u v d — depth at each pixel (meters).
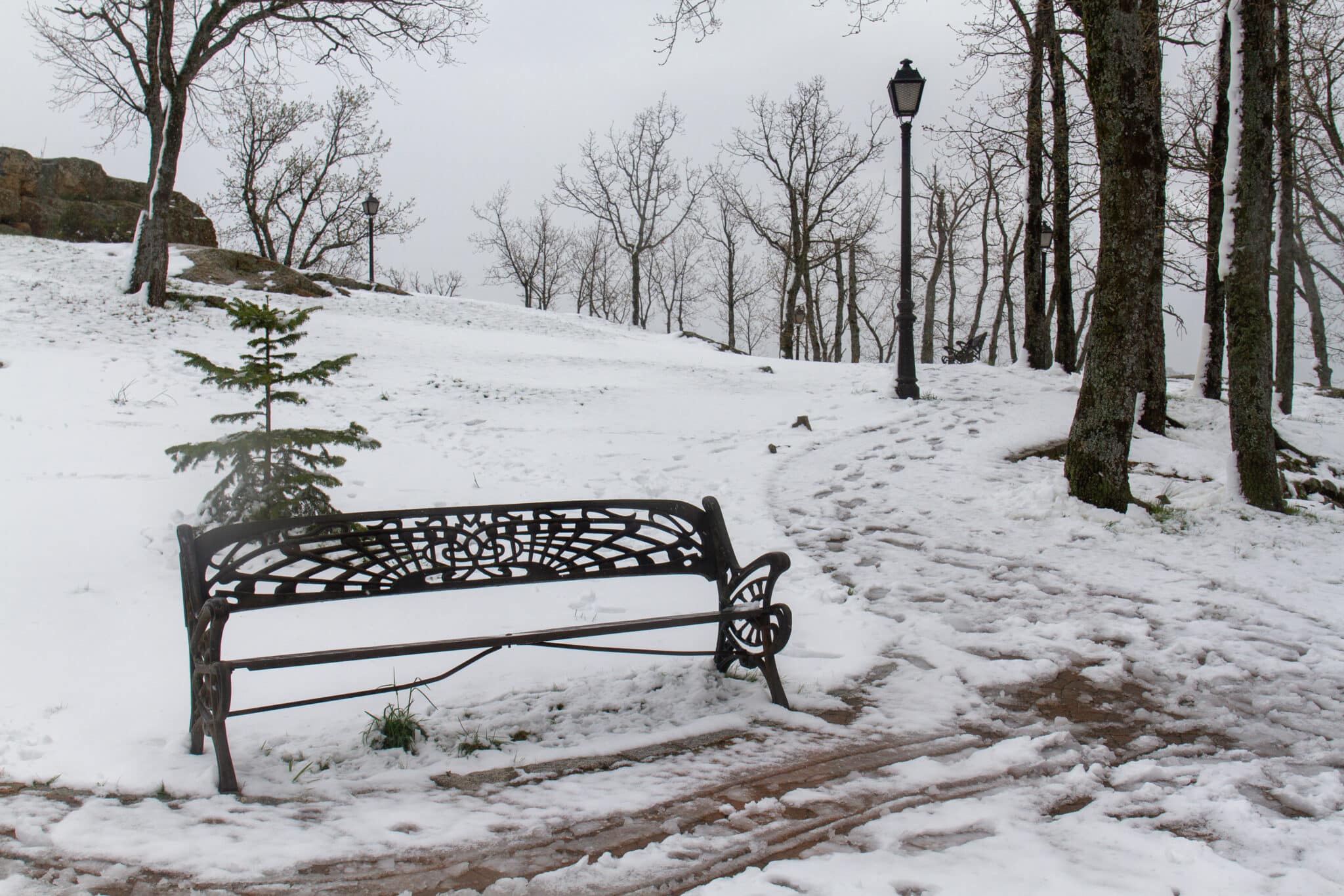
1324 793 3.35
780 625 4.14
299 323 6.38
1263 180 9.42
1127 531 8.12
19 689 3.97
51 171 26.34
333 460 6.38
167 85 18.94
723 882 2.58
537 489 8.41
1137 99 8.42
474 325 26.28
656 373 18.41
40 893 2.39
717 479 9.39
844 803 3.19
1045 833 2.98
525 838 2.87
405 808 3.06
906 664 4.88
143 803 3.04
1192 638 5.36
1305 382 32.31
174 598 5.26
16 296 16.89
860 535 7.75
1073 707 4.31
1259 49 9.29
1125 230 8.55
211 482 7.49
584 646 3.96
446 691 4.27
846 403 13.81
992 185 30.83
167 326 16.94
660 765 3.52
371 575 4.11
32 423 9.03
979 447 11.01
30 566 5.48
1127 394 8.67
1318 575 7.06
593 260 60.31
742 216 45.19
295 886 2.51
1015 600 6.12
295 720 3.89
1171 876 2.67
